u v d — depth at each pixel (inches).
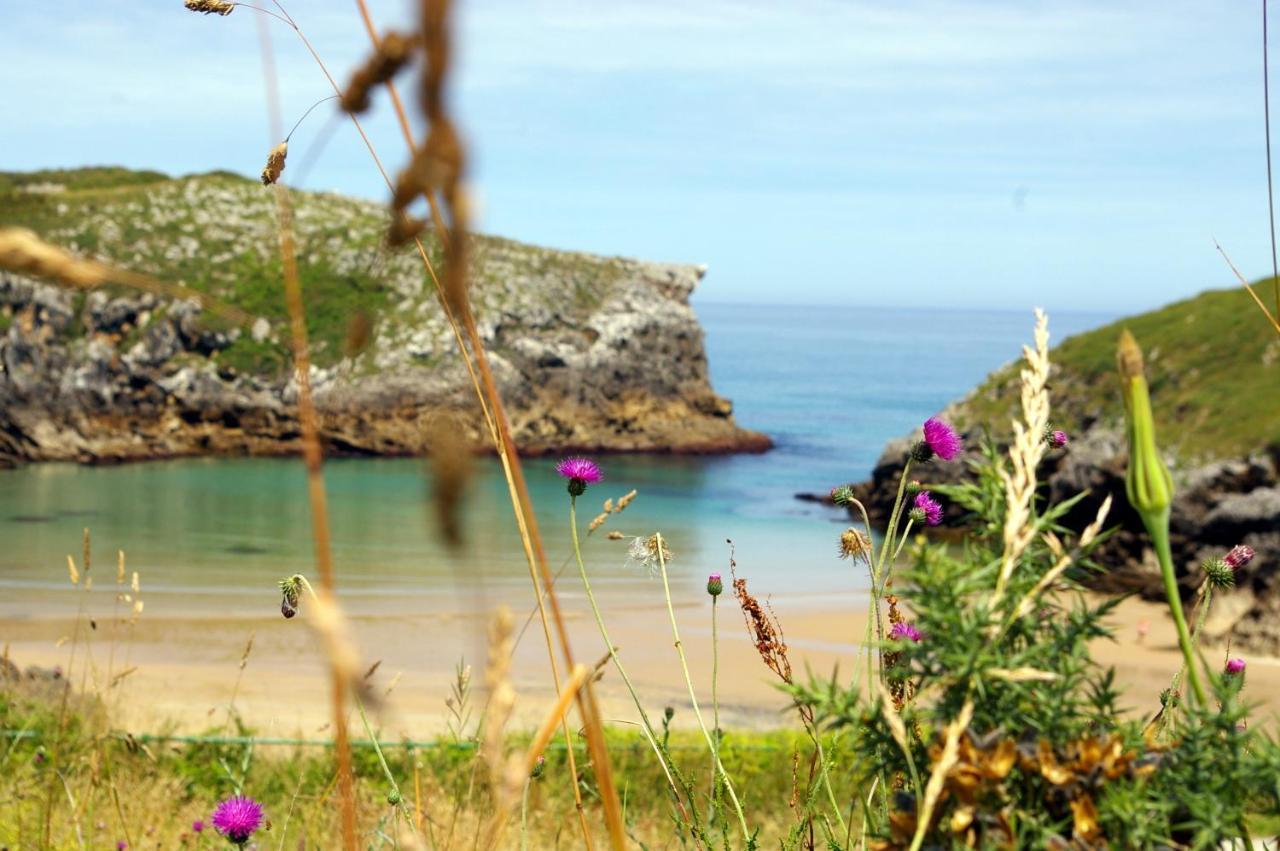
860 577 1533.0
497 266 2908.5
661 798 199.0
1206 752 42.2
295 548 1691.7
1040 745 41.6
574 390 2827.3
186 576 1486.2
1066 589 43.9
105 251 2906.0
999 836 39.7
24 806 176.7
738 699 770.8
